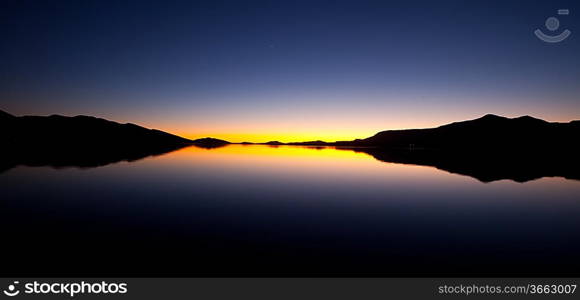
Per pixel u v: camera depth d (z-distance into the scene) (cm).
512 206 990
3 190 1146
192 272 484
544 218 839
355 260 540
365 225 761
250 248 588
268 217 831
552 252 584
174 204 976
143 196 1098
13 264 497
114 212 851
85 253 546
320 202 1038
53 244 586
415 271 502
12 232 652
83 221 751
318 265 517
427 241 641
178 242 614
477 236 677
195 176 1700
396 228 736
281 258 543
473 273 500
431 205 1001
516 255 570
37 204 923
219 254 555
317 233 690
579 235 688
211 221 780
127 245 590
